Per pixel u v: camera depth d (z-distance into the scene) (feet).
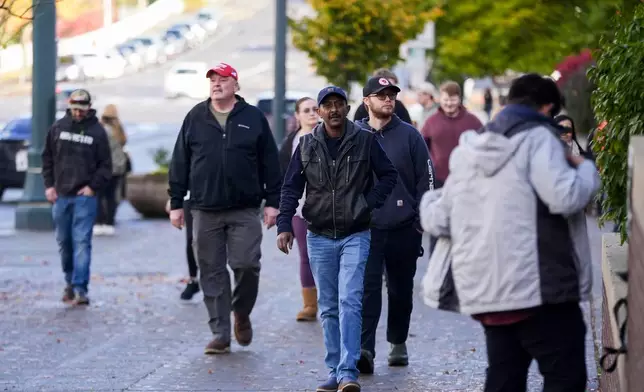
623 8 63.77
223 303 73.10
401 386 63.26
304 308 86.22
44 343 76.95
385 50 161.99
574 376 41.65
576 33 201.46
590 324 79.61
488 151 41.04
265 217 73.97
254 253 72.69
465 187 41.47
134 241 140.56
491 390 43.11
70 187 92.17
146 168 268.82
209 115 72.13
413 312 87.86
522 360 43.37
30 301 94.84
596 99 60.54
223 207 71.82
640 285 36.96
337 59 161.99
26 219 147.64
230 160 71.56
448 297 42.63
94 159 92.79
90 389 63.00
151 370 68.23
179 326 83.87
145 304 93.76
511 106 42.32
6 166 192.65
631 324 39.14
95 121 92.99
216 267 73.00
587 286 41.14
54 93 148.87
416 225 66.23
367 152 60.70
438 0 195.72
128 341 77.82
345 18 160.97
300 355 72.69
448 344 75.46
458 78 234.79
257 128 72.23
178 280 107.76
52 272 111.75
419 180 66.64
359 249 60.70
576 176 40.24
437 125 102.37
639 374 36.94
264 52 638.53
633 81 57.21
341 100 60.39
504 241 40.75
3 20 80.28
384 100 66.44
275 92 181.78
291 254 126.82
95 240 141.69
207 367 69.05
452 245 42.09
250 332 74.69
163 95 517.55
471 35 200.85
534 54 204.54
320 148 60.70
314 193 60.90
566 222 41.09
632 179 39.14
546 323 41.42
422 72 172.55
